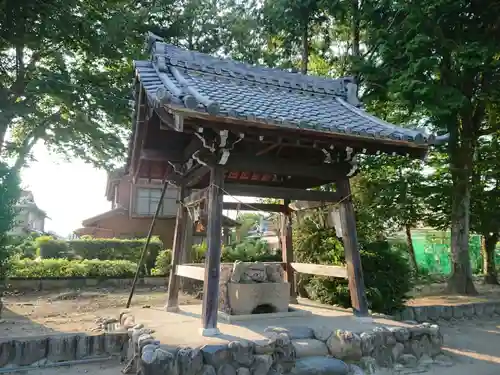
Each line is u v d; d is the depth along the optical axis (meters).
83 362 5.12
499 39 9.93
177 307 6.90
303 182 7.45
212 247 5.12
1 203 6.97
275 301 6.21
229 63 6.74
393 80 9.66
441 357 5.47
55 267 13.43
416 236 19.17
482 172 12.97
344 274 6.21
